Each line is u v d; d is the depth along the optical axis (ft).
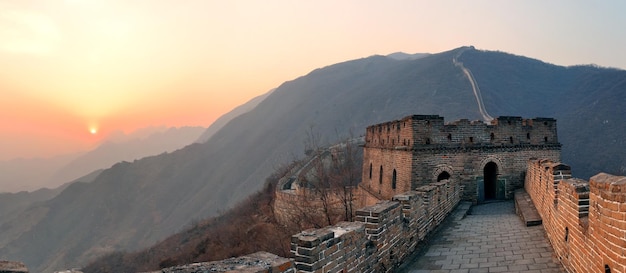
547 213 37.83
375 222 28.22
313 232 21.40
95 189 518.78
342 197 110.11
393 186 84.53
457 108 369.09
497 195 78.23
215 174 526.98
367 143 117.29
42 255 407.85
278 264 16.19
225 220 209.15
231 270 15.08
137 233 423.23
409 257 34.99
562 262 28.55
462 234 43.47
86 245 404.57
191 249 150.41
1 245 419.95
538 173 47.47
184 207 459.73
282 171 225.76
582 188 24.45
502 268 30.12
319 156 146.10
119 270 202.28
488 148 77.10
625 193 15.70
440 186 50.85
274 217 140.46
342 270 22.71
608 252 17.49
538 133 81.82
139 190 519.60
